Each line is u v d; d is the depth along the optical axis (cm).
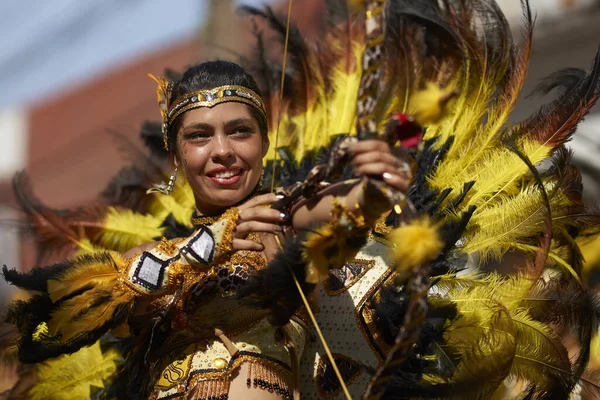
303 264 423
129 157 698
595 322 530
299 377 493
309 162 601
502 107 561
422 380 475
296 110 655
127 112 2398
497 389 491
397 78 570
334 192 423
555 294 525
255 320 477
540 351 509
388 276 509
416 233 369
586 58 1465
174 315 479
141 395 488
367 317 502
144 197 673
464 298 509
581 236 562
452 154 565
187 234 614
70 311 483
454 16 582
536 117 554
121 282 471
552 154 537
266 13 676
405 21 579
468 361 471
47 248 668
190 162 488
